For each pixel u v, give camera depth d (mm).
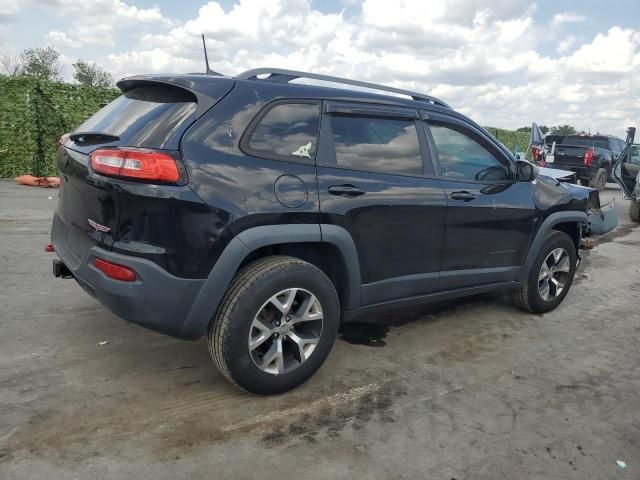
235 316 2848
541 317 4875
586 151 16938
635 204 11289
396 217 3465
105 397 3021
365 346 3994
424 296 3885
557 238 4812
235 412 2951
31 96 11461
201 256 2725
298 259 3107
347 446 2705
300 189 3021
